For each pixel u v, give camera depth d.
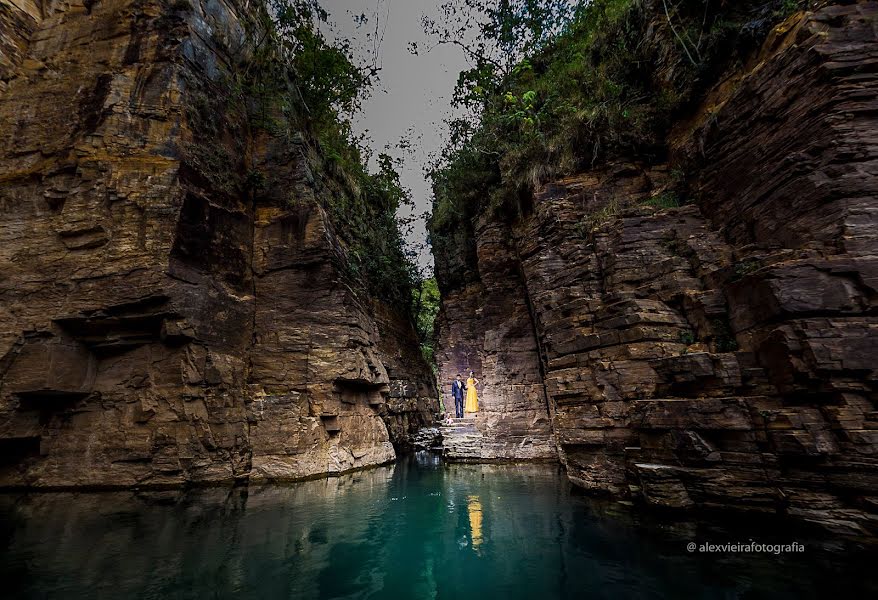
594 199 12.93
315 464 12.80
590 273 10.81
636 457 8.13
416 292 30.81
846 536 5.50
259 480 12.02
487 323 17.53
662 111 12.25
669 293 9.17
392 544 6.57
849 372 5.89
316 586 5.04
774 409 6.33
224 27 15.88
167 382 11.52
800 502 5.94
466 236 21.25
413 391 24.81
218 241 13.53
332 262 15.05
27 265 11.50
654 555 5.68
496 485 10.63
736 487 6.48
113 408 11.44
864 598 4.36
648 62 12.87
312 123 19.91
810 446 5.83
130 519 7.83
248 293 14.49
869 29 7.12
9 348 10.79
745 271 7.66
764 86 8.26
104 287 11.36
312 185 16.20
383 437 16.48
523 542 6.50
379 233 24.59
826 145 6.96
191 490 10.59
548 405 14.68
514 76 17.25
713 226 9.55
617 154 13.20
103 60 13.43
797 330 6.29
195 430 11.39
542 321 11.44
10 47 13.29
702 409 6.96
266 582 5.12
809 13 7.58
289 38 18.72
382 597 4.75
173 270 11.64
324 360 14.09
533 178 14.91
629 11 13.37
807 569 5.08
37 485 10.70
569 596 4.71
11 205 11.96
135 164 12.21
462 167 19.77
